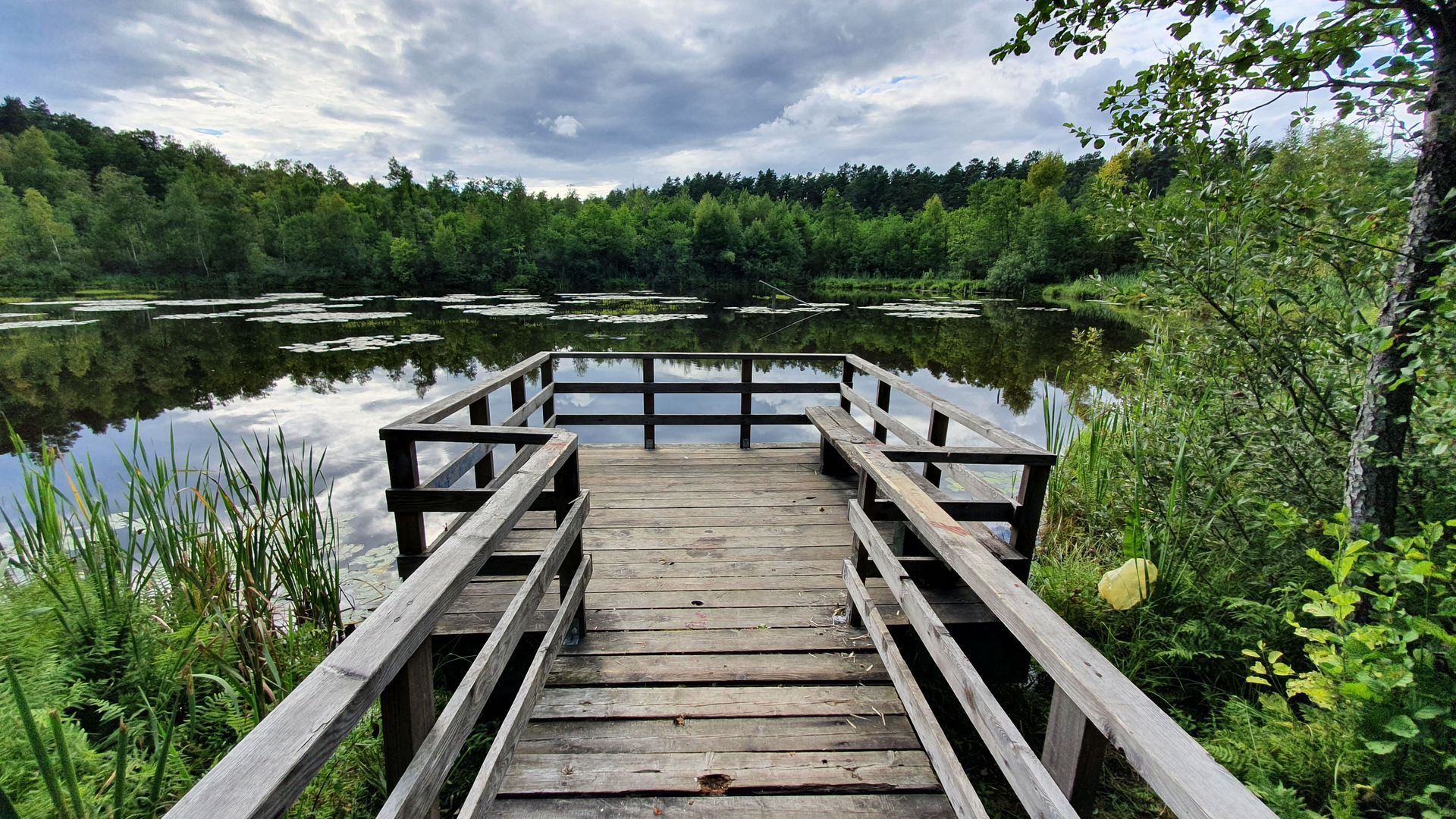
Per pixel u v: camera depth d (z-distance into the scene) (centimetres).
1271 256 254
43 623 223
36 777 161
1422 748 166
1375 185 245
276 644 256
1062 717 96
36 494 309
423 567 111
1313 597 179
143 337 1451
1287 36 210
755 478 414
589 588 269
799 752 181
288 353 1224
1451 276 164
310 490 296
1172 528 282
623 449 486
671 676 213
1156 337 357
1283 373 270
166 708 220
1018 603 109
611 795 166
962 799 124
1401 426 206
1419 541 167
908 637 236
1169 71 245
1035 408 802
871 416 372
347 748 200
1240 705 217
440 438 233
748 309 2450
